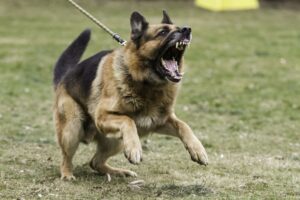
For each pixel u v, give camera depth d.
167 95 7.80
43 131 11.59
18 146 10.23
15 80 17.34
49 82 17.36
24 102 14.47
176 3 35.25
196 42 24.88
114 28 27.64
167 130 7.98
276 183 8.23
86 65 8.48
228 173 8.77
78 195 7.52
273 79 18.22
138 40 7.70
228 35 26.86
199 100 15.23
